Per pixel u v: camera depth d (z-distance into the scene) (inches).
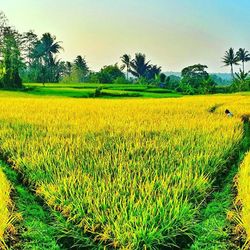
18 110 940.6
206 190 362.9
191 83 4097.0
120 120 714.2
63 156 426.6
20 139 526.3
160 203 285.9
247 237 265.9
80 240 279.3
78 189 318.7
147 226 272.1
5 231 279.1
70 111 921.5
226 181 406.9
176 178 352.8
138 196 317.7
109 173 359.6
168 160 411.8
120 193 315.6
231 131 573.3
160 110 959.0
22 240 281.9
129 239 255.4
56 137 524.7
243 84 2866.6
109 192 313.6
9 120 724.7
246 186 323.6
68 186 331.6
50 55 4707.2
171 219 281.1
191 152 448.5
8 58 2920.8
